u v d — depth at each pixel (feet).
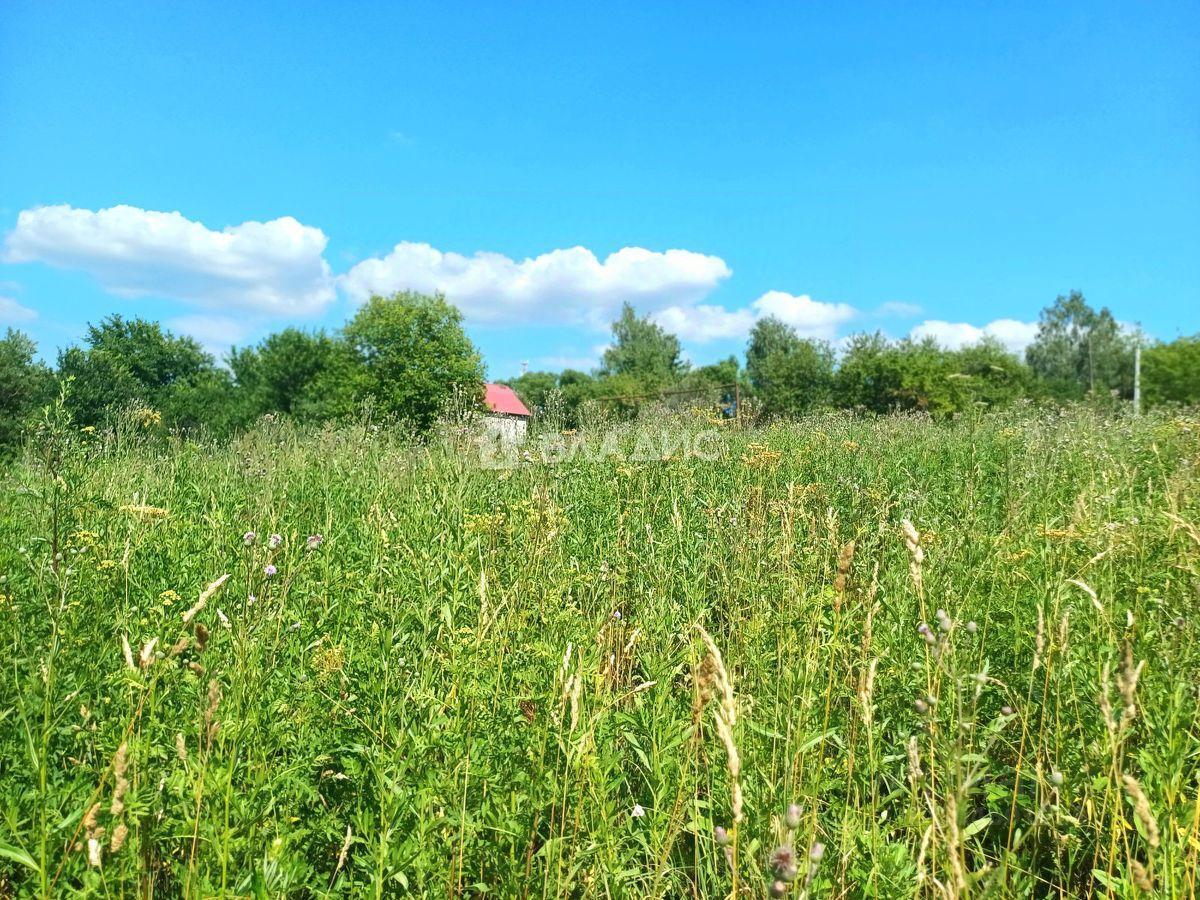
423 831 7.95
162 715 9.23
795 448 32.94
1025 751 11.28
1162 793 8.88
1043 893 9.71
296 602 13.30
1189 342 114.93
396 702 9.80
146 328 187.83
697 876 8.87
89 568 13.17
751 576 14.71
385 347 126.82
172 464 25.26
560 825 8.59
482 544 15.19
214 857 7.46
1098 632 11.73
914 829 8.57
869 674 8.85
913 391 117.19
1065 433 31.09
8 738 8.80
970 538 15.87
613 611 14.64
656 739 10.01
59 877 7.16
